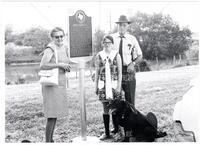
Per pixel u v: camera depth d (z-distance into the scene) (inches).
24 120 240.7
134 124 166.2
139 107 253.1
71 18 165.2
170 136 179.9
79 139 177.3
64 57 164.1
